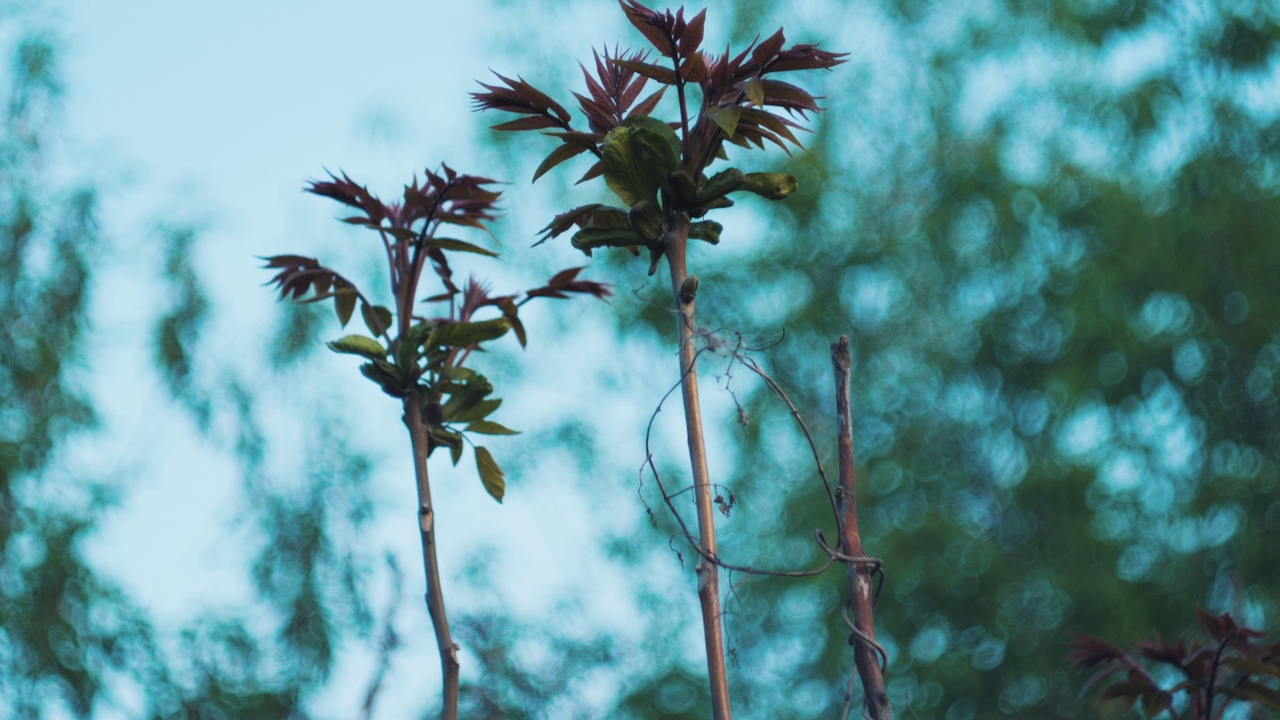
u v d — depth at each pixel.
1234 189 10.09
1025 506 10.59
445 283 2.63
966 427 11.22
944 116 12.09
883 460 11.30
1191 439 10.06
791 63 2.18
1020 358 10.93
